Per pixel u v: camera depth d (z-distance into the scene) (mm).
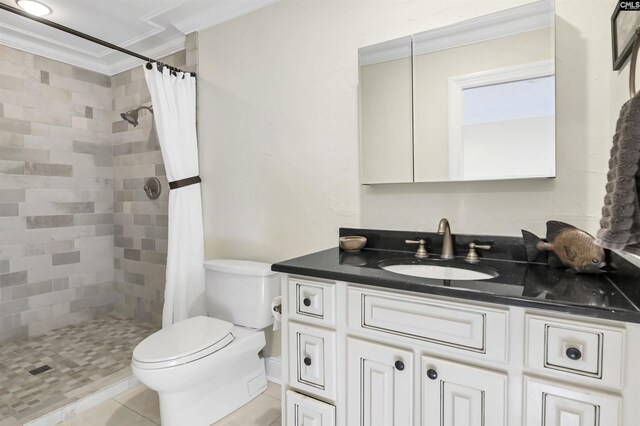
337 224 1808
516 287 964
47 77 2721
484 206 1450
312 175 1880
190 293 2219
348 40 1743
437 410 1003
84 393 1849
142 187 2916
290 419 1280
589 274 1105
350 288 1142
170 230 2158
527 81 1323
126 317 3051
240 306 1915
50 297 2756
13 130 2547
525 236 1298
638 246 674
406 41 1564
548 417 862
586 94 1256
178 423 1547
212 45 2254
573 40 1269
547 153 1293
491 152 1396
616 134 758
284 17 1944
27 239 2629
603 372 805
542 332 862
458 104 1459
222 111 2223
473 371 942
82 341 2547
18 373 2070
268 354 2082
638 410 782
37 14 2227
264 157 2051
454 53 1462
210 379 1671
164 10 2188
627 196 674
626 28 1053
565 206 1305
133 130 2961
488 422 932
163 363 1418
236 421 1703
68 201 2854
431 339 1007
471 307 945
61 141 2809
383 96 1625
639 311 764
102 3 2109
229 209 2217
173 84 2170
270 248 2055
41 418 1634
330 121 1809
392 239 1620
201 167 2340
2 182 2500
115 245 3135
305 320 1244
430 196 1559
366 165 1680
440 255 1497
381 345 1088
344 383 1169
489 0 1419
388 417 1085
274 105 2000
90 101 2980
